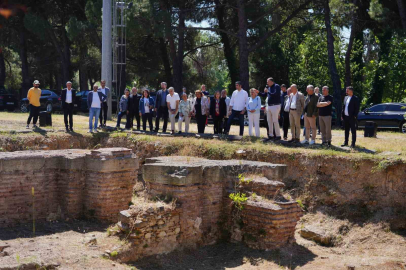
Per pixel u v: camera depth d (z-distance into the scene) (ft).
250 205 29.55
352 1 89.35
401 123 69.87
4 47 136.05
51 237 29.01
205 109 53.16
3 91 107.86
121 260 25.09
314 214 36.86
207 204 30.68
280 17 98.22
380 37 110.11
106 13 73.31
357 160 37.19
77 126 59.77
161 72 132.16
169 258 27.22
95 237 27.53
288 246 29.22
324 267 26.50
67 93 53.31
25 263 22.12
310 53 124.36
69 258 23.66
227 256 28.53
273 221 28.35
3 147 45.44
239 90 50.37
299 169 39.70
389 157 36.27
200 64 143.13
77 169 35.29
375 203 35.35
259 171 31.99
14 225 32.89
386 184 35.53
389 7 92.53
